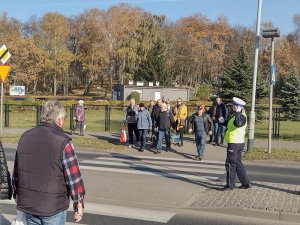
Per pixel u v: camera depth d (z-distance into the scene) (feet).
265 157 45.09
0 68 56.18
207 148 53.42
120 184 30.32
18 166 12.36
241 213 23.43
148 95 205.87
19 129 75.41
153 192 27.99
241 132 28.43
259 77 131.44
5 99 143.54
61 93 304.71
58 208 12.10
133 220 22.25
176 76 328.70
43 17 262.47
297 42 321.52
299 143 59.41
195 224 21.66
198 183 31.35
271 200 25.58
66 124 90.79
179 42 322.55
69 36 288.92
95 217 22.70
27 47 220.43
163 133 49.01
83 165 39.47
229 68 130.31
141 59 263.49
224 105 55.98
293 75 148.05
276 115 70.33
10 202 25.03
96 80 312.71
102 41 278.26
